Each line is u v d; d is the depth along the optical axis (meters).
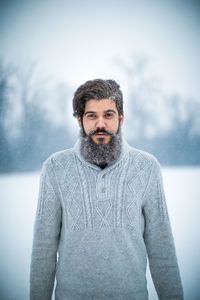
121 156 1.46
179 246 3.05
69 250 1.39
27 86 6.01
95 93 1.39
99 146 1.42
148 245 1.49
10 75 5.96
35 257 1.45
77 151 1.48
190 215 3.55
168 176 4.83
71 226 1.40
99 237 1.37
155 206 1.47
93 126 1.41
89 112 1.41
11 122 5.87
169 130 6.41
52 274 1.48
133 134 6.56
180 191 4.11
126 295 1.36
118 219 1.39
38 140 5.96
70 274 1.38
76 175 1.45
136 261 1.40
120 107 1.46
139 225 1.43
